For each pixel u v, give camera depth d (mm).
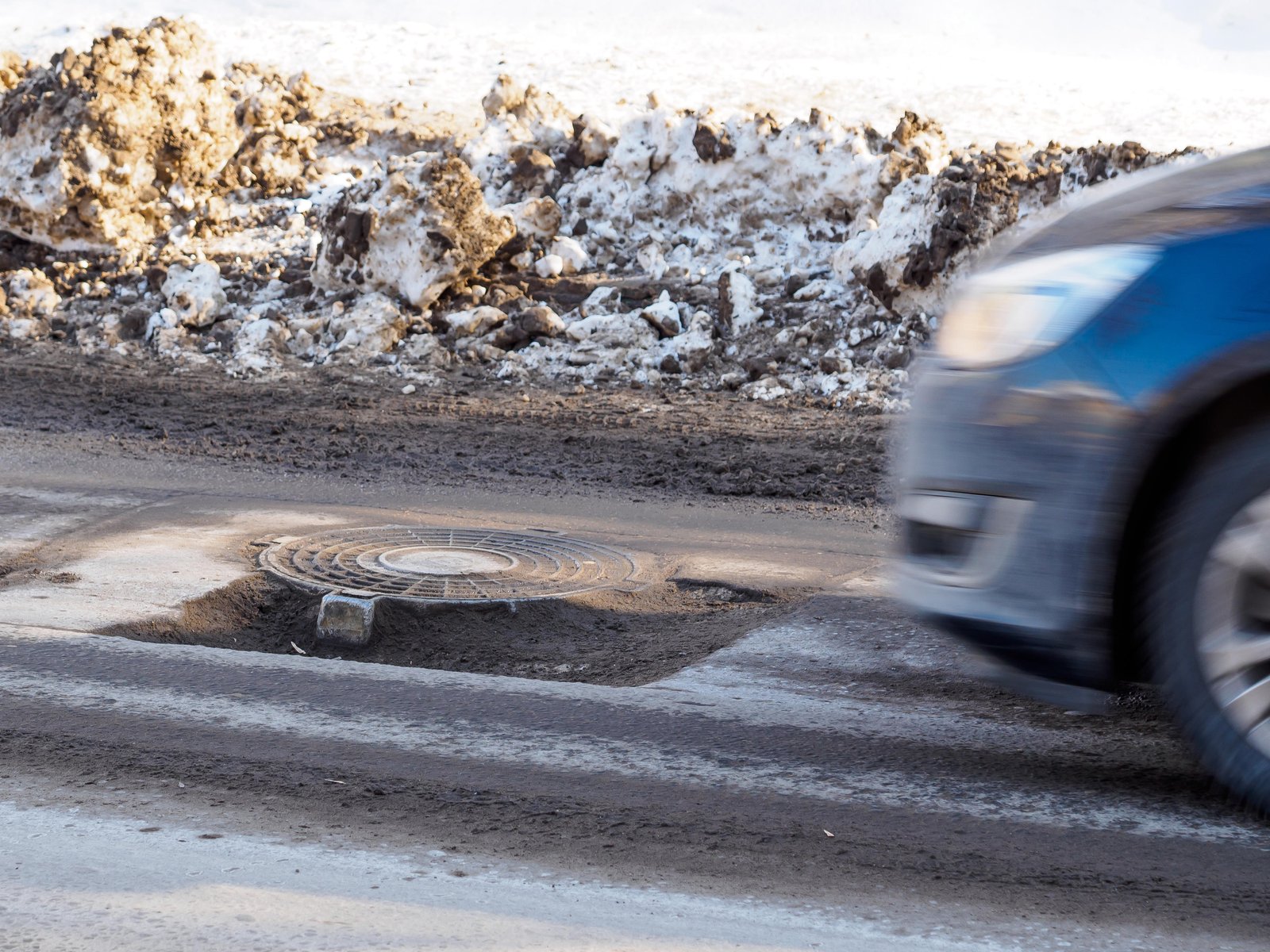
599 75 44594
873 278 18359
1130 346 4500
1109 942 3850
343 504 10352
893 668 6676
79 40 45750
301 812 4648
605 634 7543
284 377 17172
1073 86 46125
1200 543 4492
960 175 18625
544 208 20984
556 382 17531
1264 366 4332
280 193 24781
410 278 19266
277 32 49344
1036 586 4645
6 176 22250
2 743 5195
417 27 51656
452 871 4207
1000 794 5000
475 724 5637
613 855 4363
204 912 3854
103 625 6918
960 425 4836
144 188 22922
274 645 7316
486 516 10102
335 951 3633
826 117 21609
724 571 8617
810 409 16078
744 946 3758
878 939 3832
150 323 19219
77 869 4121
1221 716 4527
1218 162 5117
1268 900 4137
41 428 13094
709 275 20422
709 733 5617
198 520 9508
